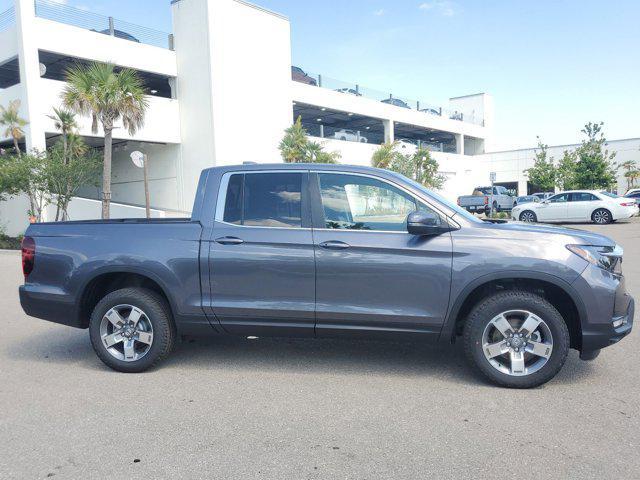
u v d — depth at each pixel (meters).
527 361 4.23
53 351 5.52
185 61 24.44
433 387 4.28
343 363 4.93
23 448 3.30
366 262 4.31
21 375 4.73
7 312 7.66
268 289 4.46
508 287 4.39
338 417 3.71
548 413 3.72
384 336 4.39
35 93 19.66
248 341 5.72
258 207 4.60
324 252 4.36
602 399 3.97
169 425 3.61
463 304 4.37
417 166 33.75
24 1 19.30
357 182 4.52
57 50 20.28
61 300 4.80
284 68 27.50
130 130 18.80
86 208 21.80
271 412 3.81
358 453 3.17
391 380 4.46
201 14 23.66
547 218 23.58
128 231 4.75
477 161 46.56
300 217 4.51
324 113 33.62
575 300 4.07
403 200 4.42
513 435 3.38
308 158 26.50
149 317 4.65
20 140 22.81
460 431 3.45
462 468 2.97
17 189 18.52
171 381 4.50
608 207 22.31
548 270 4.07
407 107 39.09
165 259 4.59
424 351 5.30
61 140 20.89
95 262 4.71
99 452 3.23
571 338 4.38
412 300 4.29
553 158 42.19
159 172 25.98
